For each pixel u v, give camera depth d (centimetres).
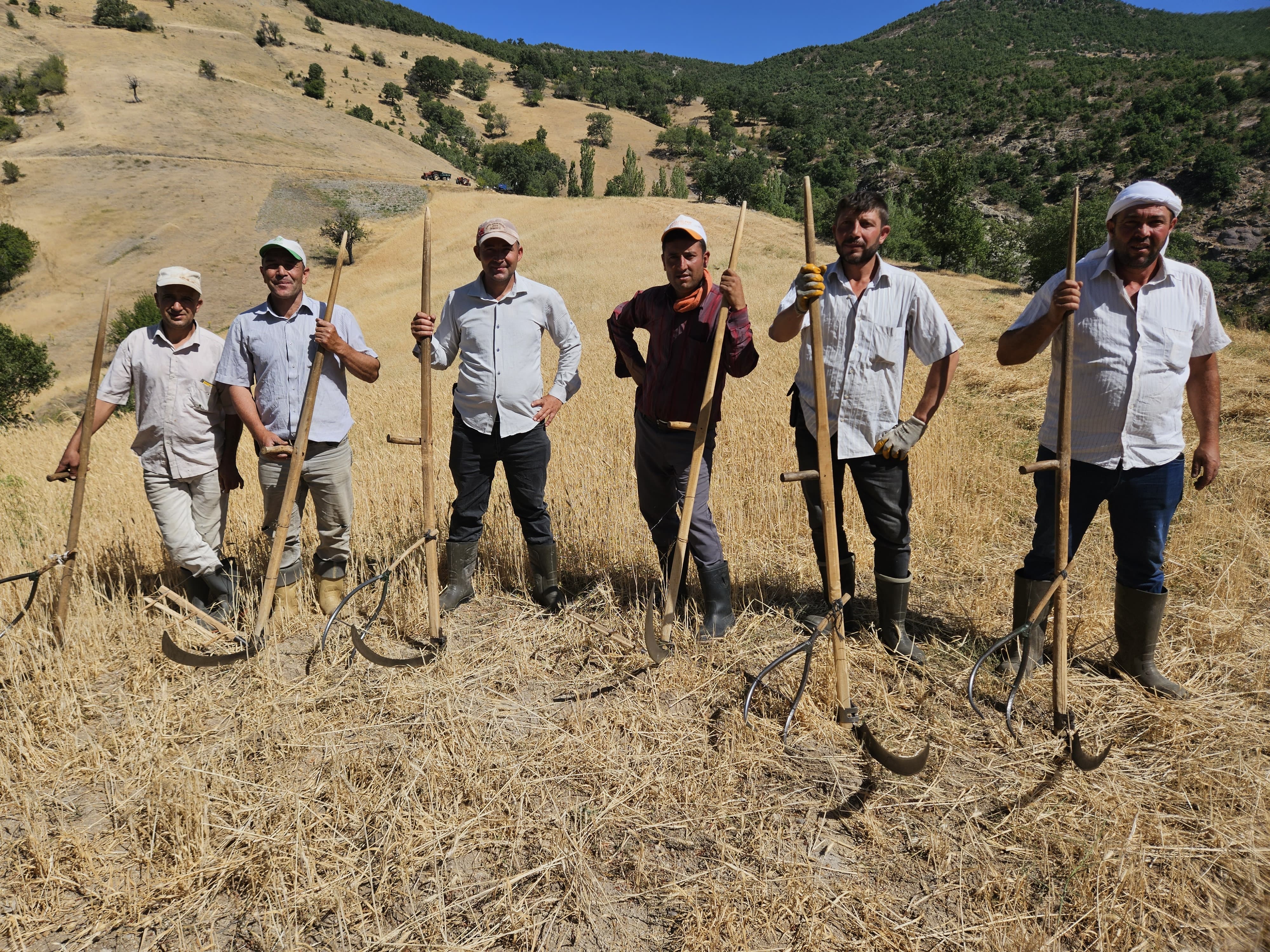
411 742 306
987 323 1495
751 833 260
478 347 389
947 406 856
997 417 811
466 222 5500
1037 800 270
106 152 7106
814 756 296
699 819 266
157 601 400
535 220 4975
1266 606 391
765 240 3662
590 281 2800
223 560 439
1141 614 325
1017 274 4078
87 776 290
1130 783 276
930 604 418
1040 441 347
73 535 370
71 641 367
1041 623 349
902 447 336
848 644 367
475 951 219
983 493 572
